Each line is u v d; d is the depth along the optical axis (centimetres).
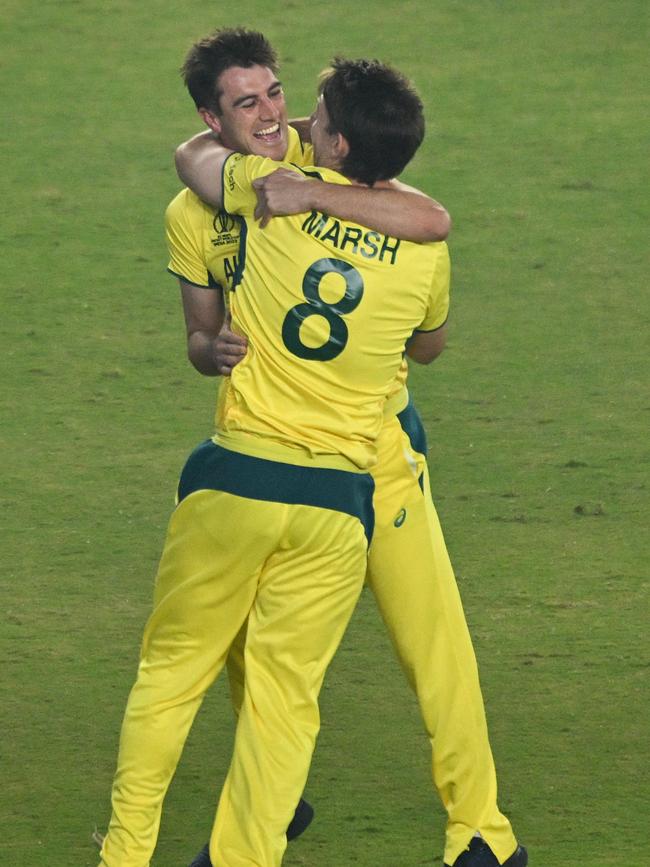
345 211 1505
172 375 3588
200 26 5612
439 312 1617
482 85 5266
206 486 1530
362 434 1539
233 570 1531
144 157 4806
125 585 2617
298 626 1529
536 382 3538
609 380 3547
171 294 4022
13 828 1861
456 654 1655
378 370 1544
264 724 1527
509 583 2608
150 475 3073
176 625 1563
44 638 2423
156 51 5456
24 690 2245
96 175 4700
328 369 1521
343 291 1509
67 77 5306
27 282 4069
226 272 1609
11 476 3066
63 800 1933
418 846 1820
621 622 2464
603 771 2000
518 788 1956
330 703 2222
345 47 5412
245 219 1550
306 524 1512
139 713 1552
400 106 1534
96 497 2975
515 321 3875
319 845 1825
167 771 1555
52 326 3825
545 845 1806
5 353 3684
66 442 3231
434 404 3422
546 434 3266
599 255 4238
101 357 3672
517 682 2266
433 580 1645
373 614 2533
